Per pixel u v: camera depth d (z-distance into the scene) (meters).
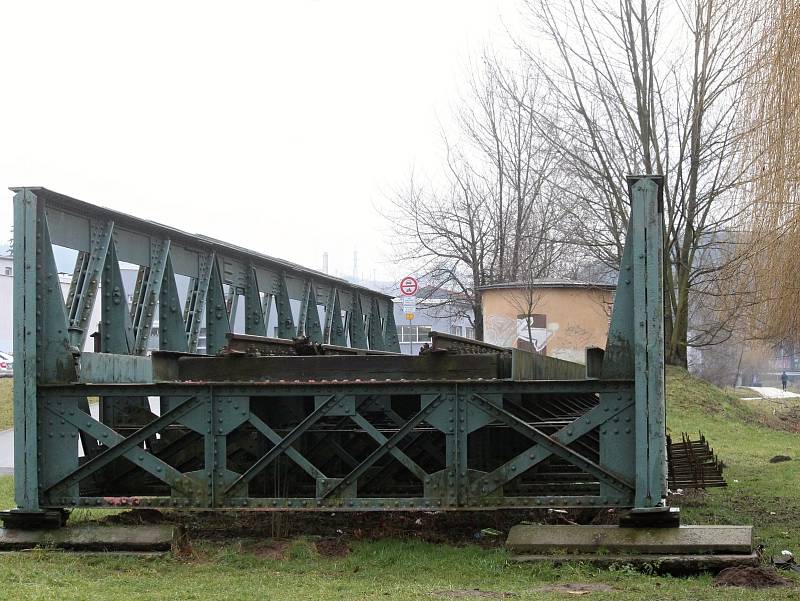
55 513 9.58
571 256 42.62
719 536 8.80
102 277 10.50
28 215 9.51
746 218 23.28
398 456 9.47
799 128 21.41
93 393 9.57
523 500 9.32
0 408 31.47
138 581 7.99
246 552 9.39
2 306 60.78
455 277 42.38
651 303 9.20
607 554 8.80
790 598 7.27
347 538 10.10
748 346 33.09
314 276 17.39
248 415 9.55
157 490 10.91
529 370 10.80
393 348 23.72
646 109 32.31
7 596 7.08
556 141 35.47
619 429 9.28
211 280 13.21
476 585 7.91
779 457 19.45
